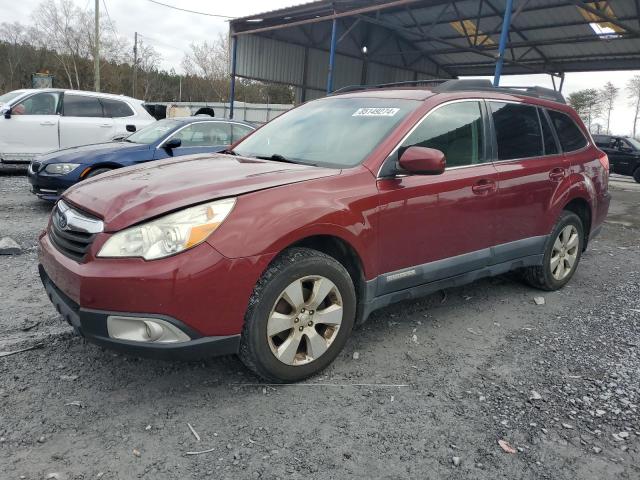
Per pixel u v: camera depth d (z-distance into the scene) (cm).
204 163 351
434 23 1769
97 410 270
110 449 240
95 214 274
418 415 279
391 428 267
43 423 256
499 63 1228
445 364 339
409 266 349
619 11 1628
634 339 388
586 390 310
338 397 293
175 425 260
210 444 247
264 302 277
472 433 265
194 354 263
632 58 2006
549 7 1700
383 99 392
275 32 2044
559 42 1941
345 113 393
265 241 270
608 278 561
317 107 426
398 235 335
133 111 1148
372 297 331
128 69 5900
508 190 408
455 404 291
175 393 289
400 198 332
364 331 384
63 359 321
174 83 7144
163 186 287
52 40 5553
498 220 405
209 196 269
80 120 1076
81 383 294
